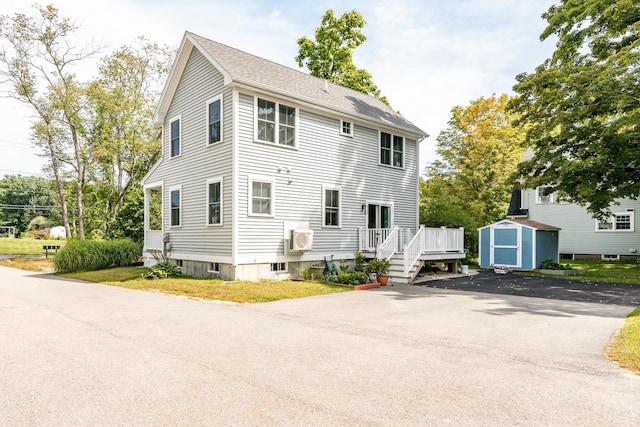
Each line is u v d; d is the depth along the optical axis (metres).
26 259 26.38
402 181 19.66
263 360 5.27
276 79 15.38
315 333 6.84
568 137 16.41
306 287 12.23
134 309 9.02
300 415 3.63
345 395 4.11
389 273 14.92
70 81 26.44
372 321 7.89
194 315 8.38
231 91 13.77
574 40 17.27
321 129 16.09
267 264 14.12
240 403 3.89
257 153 13.98
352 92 20.31
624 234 23.77
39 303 9.78
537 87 16.88
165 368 4.92
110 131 29.08
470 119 26.42
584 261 23.48
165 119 17.64
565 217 25.56
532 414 3.70
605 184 16.45
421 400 4.00
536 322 7.86
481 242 19.89
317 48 30.88
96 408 3.75
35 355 5.44
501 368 5.04
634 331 6.78
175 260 16.61
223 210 13.88
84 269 18.42
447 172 28.95
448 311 9.01
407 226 19.78
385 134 18.97
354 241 17.08
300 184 15.23
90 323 7.52
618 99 14.66
